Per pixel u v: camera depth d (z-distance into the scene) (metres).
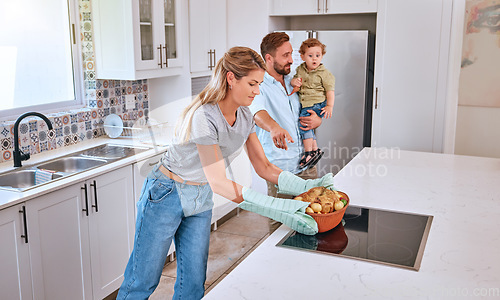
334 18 4.12
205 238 2.05
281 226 1.61
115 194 2.62
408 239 1.47
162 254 2.01
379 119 3.61
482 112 4.06
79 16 3.17
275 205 1.50
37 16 2.93
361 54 3.56
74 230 2.37
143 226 1.98
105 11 3.08
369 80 3.76
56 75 3.10
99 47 3.16
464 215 1.68
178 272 2.11
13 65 2.80
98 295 2.55
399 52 3.47
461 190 1.98
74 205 2.36
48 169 2.68
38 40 2.95
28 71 2.90
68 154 2.83
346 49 3.59
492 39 3.88
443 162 2.47
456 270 1.26
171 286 2.87
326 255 1.36
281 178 1.70
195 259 2.05
